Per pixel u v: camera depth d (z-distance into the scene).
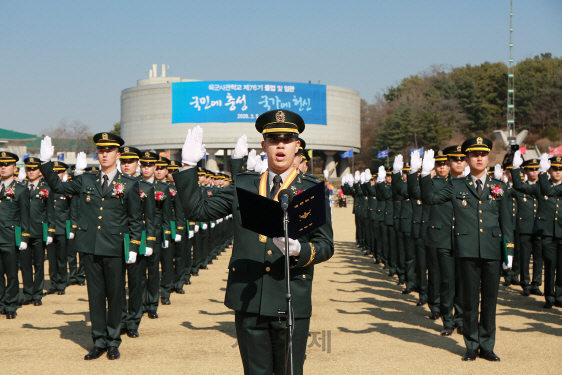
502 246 6.79
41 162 7.25
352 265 15.76
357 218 21.48
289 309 3.58
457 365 6.37
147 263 9.07
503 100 92.06
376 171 16.73
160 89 79.00
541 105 89.19
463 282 6.81
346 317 8.93
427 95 95.75
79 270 12.88
